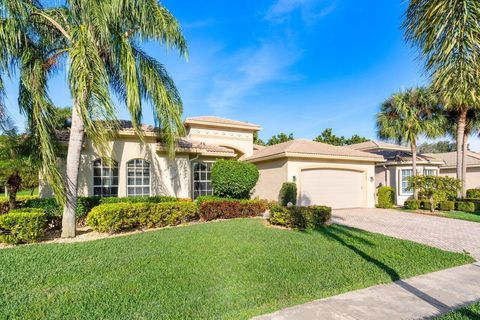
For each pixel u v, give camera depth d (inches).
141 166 553.0
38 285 199.8
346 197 741.3
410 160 900.6
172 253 275.4
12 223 311.3
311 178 694.5
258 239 336.5
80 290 190.9
